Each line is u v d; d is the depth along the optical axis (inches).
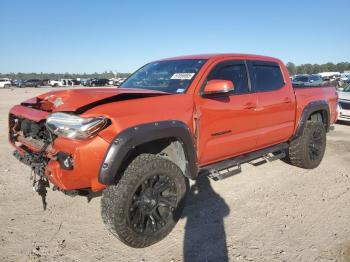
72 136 112.7
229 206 165.6
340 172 219.5
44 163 124.2
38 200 168.9
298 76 968.9
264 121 183.3
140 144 120.6
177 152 141.3
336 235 136.6
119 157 113.3
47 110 135.0
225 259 121.0
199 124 145.5
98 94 122.0
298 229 141.9
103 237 135.9
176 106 135.7
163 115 129.0
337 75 1827.0
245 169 224.2
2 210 157.0
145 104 127.1
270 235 137.2
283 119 197.8
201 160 153.0
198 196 178.4
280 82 199.3
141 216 125.6
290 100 200.5
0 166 223.6
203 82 151.8
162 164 127.5
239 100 166.4
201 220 150.9
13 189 182.5
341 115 432.5
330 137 345.4
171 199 134.2
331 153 271.6
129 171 120.9
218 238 135.3
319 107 222.8
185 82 151.9
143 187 124.7
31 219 148.9
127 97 127.0
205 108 148.0
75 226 144.1
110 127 114.6
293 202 170.2
